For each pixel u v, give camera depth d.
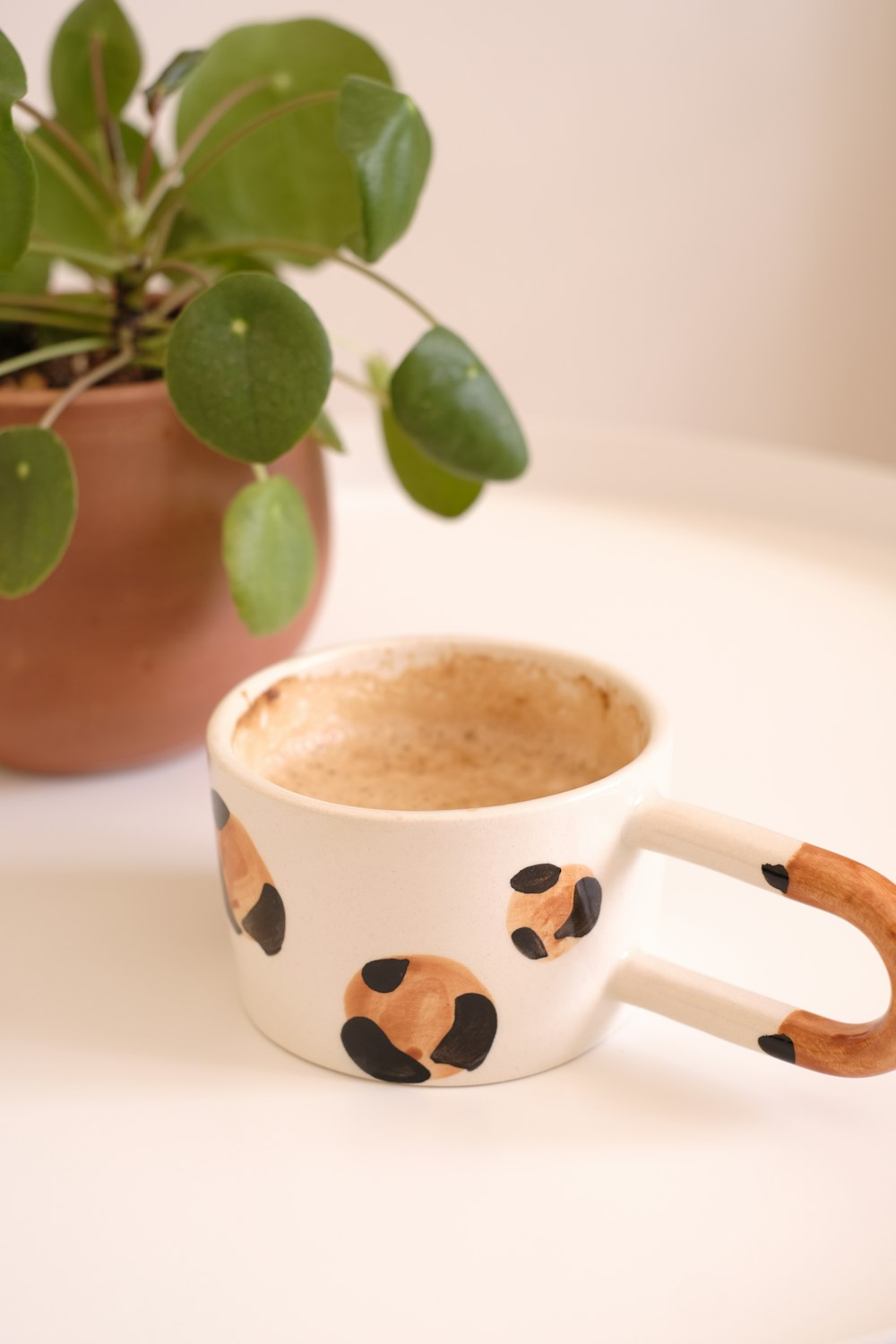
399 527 0.75
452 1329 0.37
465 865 0.40
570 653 0.48
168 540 0.50
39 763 0.53
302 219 0.56
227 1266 0.38
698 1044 0.43
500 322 1.32
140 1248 0.39
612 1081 0.42
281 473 0.52
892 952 0.38
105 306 0.54
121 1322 0.37
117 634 0.50
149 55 1.16
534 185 1.26
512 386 1.35
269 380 0.45
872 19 1.20
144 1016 0.45
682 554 0.71
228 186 0.56
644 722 0.44
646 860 0.42
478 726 0.49
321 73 0.54
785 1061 0.41
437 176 1.25
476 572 0.70
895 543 0.71
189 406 0.45
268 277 0.45
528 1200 0.39
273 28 0.54
